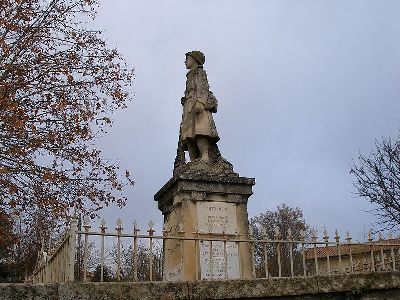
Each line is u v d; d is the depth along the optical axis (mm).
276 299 7352
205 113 12305
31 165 12922
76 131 13328
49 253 8750
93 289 6305
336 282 7715
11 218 15336
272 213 41031
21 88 12539
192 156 12453
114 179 14289
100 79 13984
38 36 12875
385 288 7891
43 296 6004
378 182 23531
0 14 12477
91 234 6738
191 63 13031
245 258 10781
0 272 22516
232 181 11367
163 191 11977
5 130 12219
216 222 10969
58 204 13281
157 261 15750
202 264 10406
